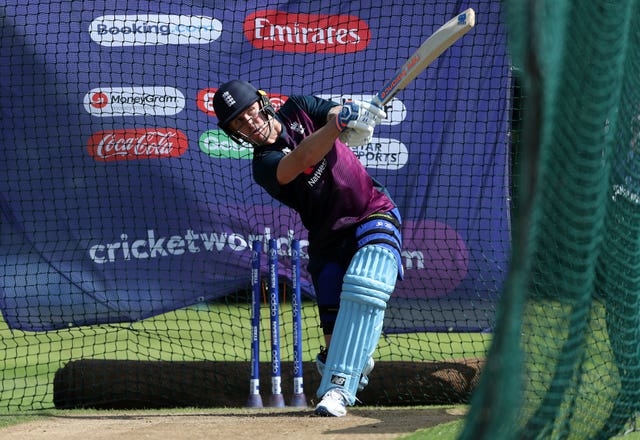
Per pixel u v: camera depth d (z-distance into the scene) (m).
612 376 11.10
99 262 24.80
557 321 8.02
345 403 14.52
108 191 24.94
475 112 24.88
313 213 14.76
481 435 5.94
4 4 24.52
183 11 24.91
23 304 24.27
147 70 24.91
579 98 8.00
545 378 7.90
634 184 11.29
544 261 7.44
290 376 18.78
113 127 24.91
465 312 24.47
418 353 23.39
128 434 13.04
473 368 18.42
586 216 8.67
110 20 24.84
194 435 12.74
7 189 24.62
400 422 13.75
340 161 14.52
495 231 24.72
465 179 24.88
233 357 23.05
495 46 24.75
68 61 24.28
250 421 14.33
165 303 24.83
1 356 24.20
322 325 15.29
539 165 5.73
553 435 8.73
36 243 24.61
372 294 14.10
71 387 18.27
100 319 24.30
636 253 11.63
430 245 24.81
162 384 18.30
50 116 24.75
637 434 12.21
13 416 16.34
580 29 7.88
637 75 10.88
